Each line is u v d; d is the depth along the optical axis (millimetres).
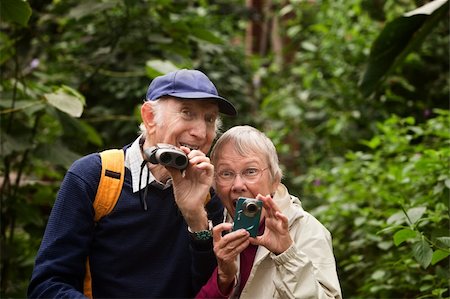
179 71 2914
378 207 5289
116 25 6445
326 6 10383
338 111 8352
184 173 2754
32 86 5277
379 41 4852
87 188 2818
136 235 2842
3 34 5758
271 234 2730
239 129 2936
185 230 2900
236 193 2881
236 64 8930
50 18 6051
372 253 5043
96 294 2850
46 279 2732
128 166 2898
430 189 4578
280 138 9430
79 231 2785
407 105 7887
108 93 7559
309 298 2676
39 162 5758
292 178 8438
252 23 12297
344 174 5781
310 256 2850
